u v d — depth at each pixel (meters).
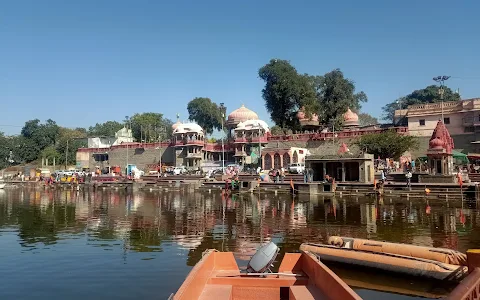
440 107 49.66
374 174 37.09
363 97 66.06
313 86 59.94
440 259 9.69
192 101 85.44
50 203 31.95
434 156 32.41
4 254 12.94
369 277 9.97
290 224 18.48
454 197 28.17
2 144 88.38
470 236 14.82
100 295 9.06
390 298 8.62
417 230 16.25
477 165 43.06
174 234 16.36
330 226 17.70
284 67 57.66
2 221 20.89
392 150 44.69
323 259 11.25
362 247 11.20
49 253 13.08
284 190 36.31
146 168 70.56
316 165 37.84
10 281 10.13
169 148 68.81
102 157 76.75
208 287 7.67
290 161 51.56
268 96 59.69
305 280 7.94
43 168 77.94
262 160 54.25
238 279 7.95
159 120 99.25
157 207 27.53
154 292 9.22
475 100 47.41
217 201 31.52
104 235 16.34
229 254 8.95
